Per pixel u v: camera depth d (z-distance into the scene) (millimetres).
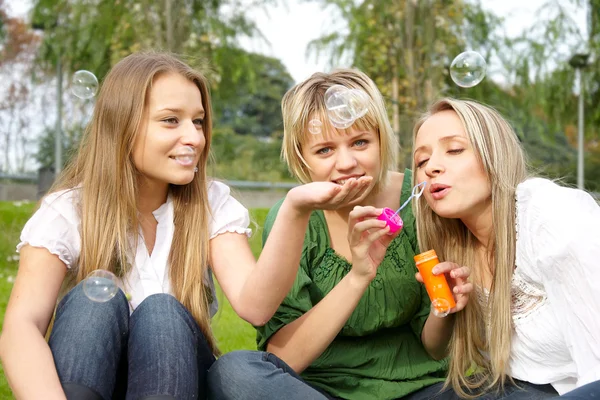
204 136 1932
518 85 9422
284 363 1639
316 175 1832
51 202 1817
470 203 1706
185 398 1475
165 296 1619
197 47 8539
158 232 1900
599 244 1477
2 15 15891
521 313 1680
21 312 1641
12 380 1482
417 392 1874
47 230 1762
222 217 1931
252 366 1566
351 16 8492
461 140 1702
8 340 1560
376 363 1903
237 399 1552
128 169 1825
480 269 1838
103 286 1532
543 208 1582
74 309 1538
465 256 1847
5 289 4578
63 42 8914
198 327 1689
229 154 17375
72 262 1813
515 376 1729
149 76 1791
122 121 1794
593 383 1390
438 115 1761
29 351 1499
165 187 1938
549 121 10141
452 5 7895
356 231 1670
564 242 1510
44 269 1728
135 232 1860
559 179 1873
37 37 16000
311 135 1796
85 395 1447
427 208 1854
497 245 1696
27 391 1433
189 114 1826
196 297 1833
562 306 1550
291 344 1782
